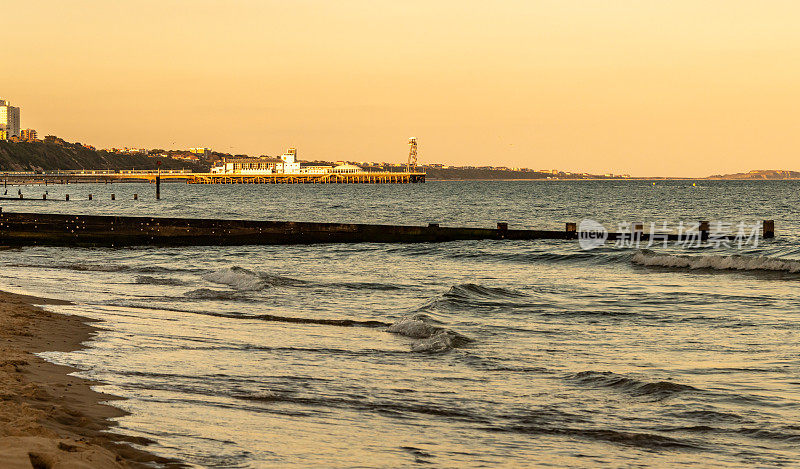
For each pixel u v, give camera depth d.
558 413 11.06
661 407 11.43
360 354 15.16
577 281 29.19
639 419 10.84
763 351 15.80
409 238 46.97
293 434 9.36
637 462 8.97
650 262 34.41
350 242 46.88
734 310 21.69
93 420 9.09
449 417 10.74
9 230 46.12
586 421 10.69
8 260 37.38
